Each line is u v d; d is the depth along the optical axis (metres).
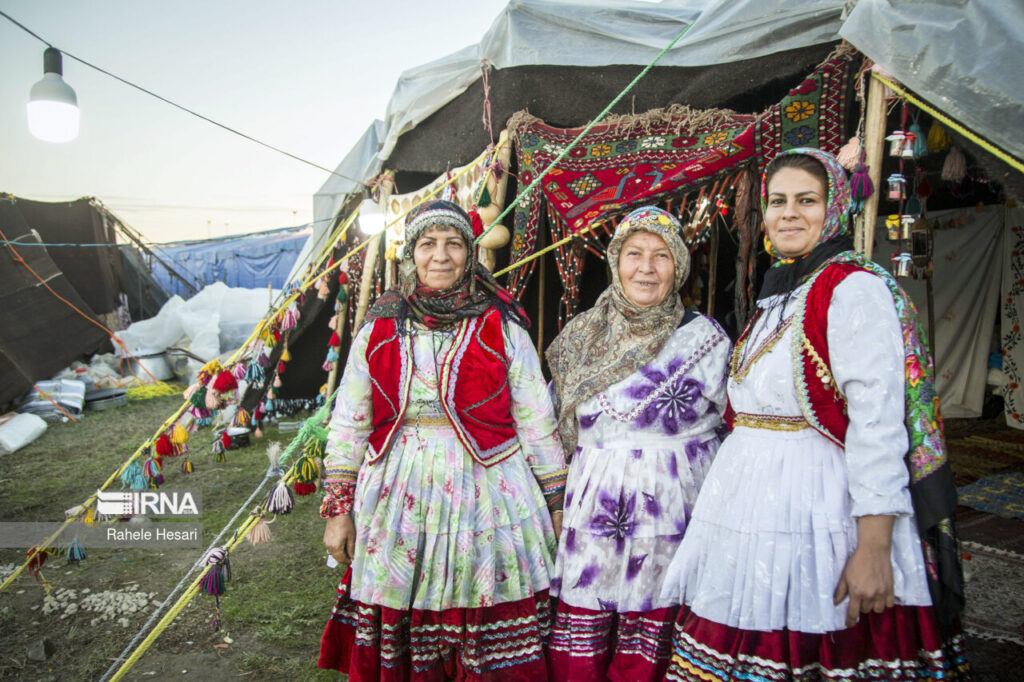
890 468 1.39
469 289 1.97
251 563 3.72
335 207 6.23
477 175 4.30
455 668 1.90
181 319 11.23
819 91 2.65
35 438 7.09
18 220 9.80
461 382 1.90
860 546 1.42
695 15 3.44
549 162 3.65
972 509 4.16
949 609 1.46
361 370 1.98
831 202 1.59
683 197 3.10
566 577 1.90
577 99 3.78
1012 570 3.22
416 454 1.89
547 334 5.17
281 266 19.58
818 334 1.53
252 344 4.58
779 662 1.49
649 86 3.53
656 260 1.88
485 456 1.89
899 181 2.47
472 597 1.83
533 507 1.98
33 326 8.97
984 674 2.40
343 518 1.95
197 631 3.00
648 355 1.88
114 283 12.63
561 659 1.87
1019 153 2.12
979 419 6.62
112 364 10.67
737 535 1.58
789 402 1.58
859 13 2.46
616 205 3.13
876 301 1.47
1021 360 6.20
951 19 2.27
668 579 1.71
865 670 1.46
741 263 3.04
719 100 3.28
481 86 4.27
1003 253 6.32
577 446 2.05
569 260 3.76
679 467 1.88
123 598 3.31
